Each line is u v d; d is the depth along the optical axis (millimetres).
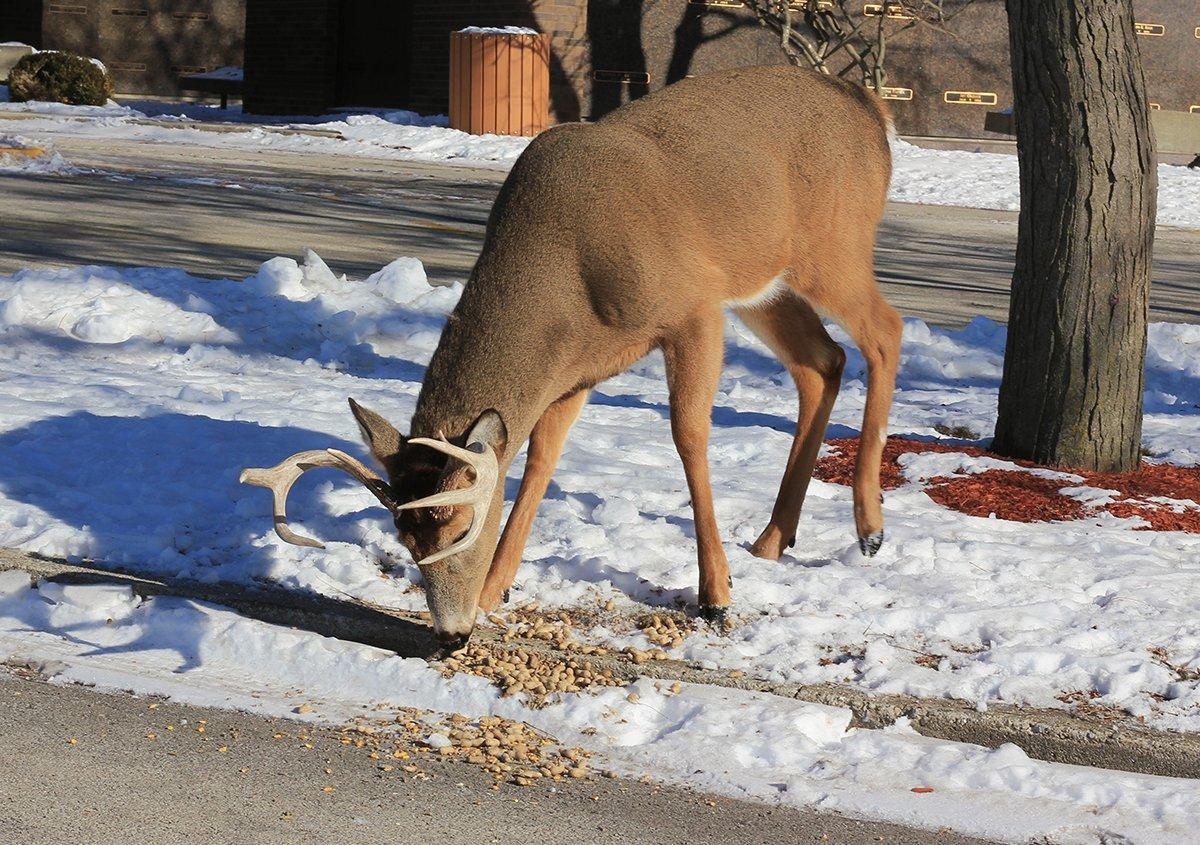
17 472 10164
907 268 25141
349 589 8617
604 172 7930
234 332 15336
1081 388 11992
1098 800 6480
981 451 12539
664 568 9109
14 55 51000
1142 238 11938
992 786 6609
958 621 8328
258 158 34469
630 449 11938
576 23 41844
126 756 6574
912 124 44719
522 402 7590
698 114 8516
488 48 39938
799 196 8906
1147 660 7773
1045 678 7645
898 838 6137
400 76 47562
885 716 7273
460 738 6984
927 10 41875
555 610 8508
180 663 7758
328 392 13242
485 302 7707
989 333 18141
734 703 7293
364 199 28469
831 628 8227
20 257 18953
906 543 9641
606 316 7941
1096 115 11719
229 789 6293
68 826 5824
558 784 6547
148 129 38531
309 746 6816
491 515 7188
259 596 8414
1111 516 10703
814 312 9641
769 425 13500
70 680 7449
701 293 8219
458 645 7211
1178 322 21031
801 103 9000
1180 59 45219
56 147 33250
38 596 8469
